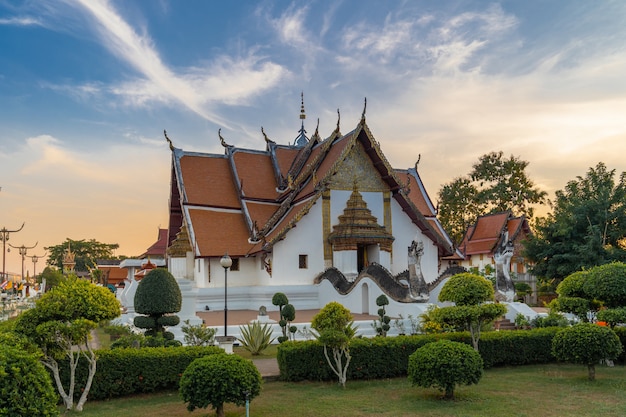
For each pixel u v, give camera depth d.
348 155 31.25
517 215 59.72
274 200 33.22
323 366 13.84
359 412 10.73
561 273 34.91
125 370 12.20
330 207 30.59
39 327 10.34
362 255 32.09
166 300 16.47
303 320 23.09
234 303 29.25
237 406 10.87
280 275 29.09
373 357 14.22
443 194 63.00
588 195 37.28
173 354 12.66
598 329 13.87
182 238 33.72
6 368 7.11
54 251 97.06
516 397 11.95
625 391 12.52
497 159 61.69
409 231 32.28
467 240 52.75
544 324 20.73
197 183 32.50
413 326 20.62
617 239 35.34
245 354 17.42
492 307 15.38
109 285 55.00
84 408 11.29
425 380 11.71
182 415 10.70
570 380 13.86
